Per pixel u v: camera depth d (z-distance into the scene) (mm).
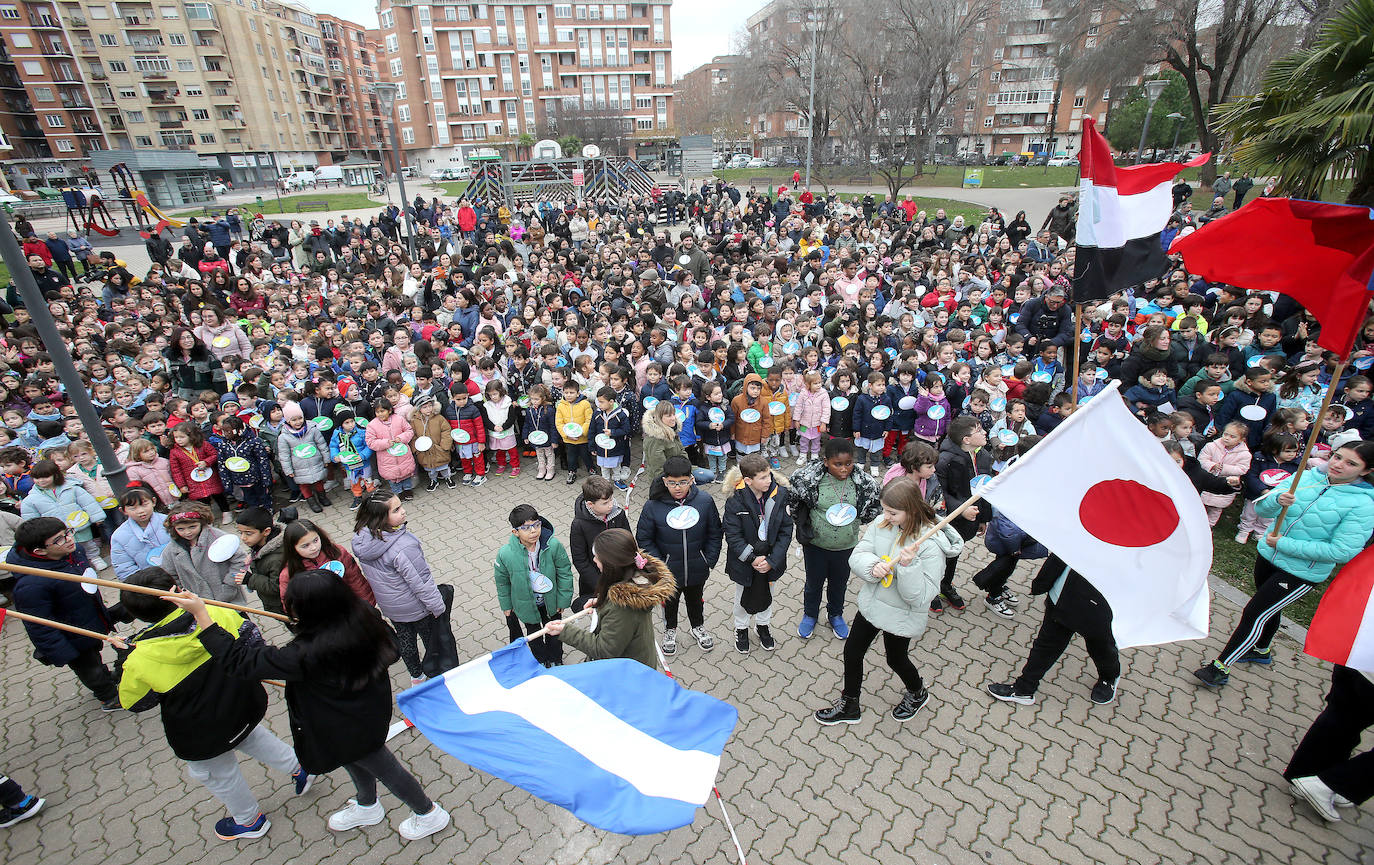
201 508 4844
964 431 5180
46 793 4238
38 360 9148
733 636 5520
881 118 34594
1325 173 6543
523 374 9000
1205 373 7301
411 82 77250
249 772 4352
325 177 60312
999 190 39156
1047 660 4465
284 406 7590
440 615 4785
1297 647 5117
